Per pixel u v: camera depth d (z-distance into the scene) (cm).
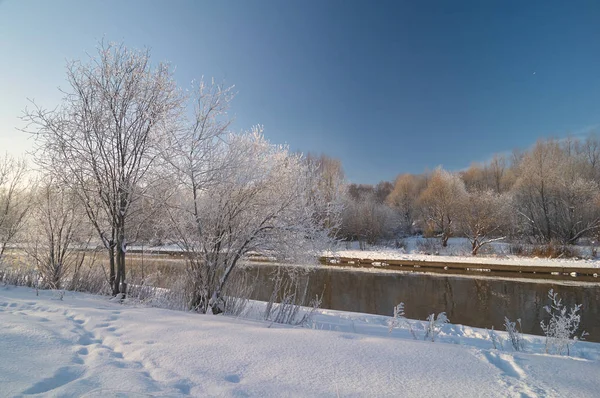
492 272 2469
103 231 924
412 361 364
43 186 995
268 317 810
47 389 267
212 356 363
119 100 872
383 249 3628
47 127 838
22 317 466
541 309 1454
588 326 1192
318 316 984
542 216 3234
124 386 277
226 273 845
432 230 4081
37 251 1002
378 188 7106
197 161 833
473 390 301
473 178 5488
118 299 809
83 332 429
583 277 2231
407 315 1366
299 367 342
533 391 299
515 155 5284
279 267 963
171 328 463
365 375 327
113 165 872
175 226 823
